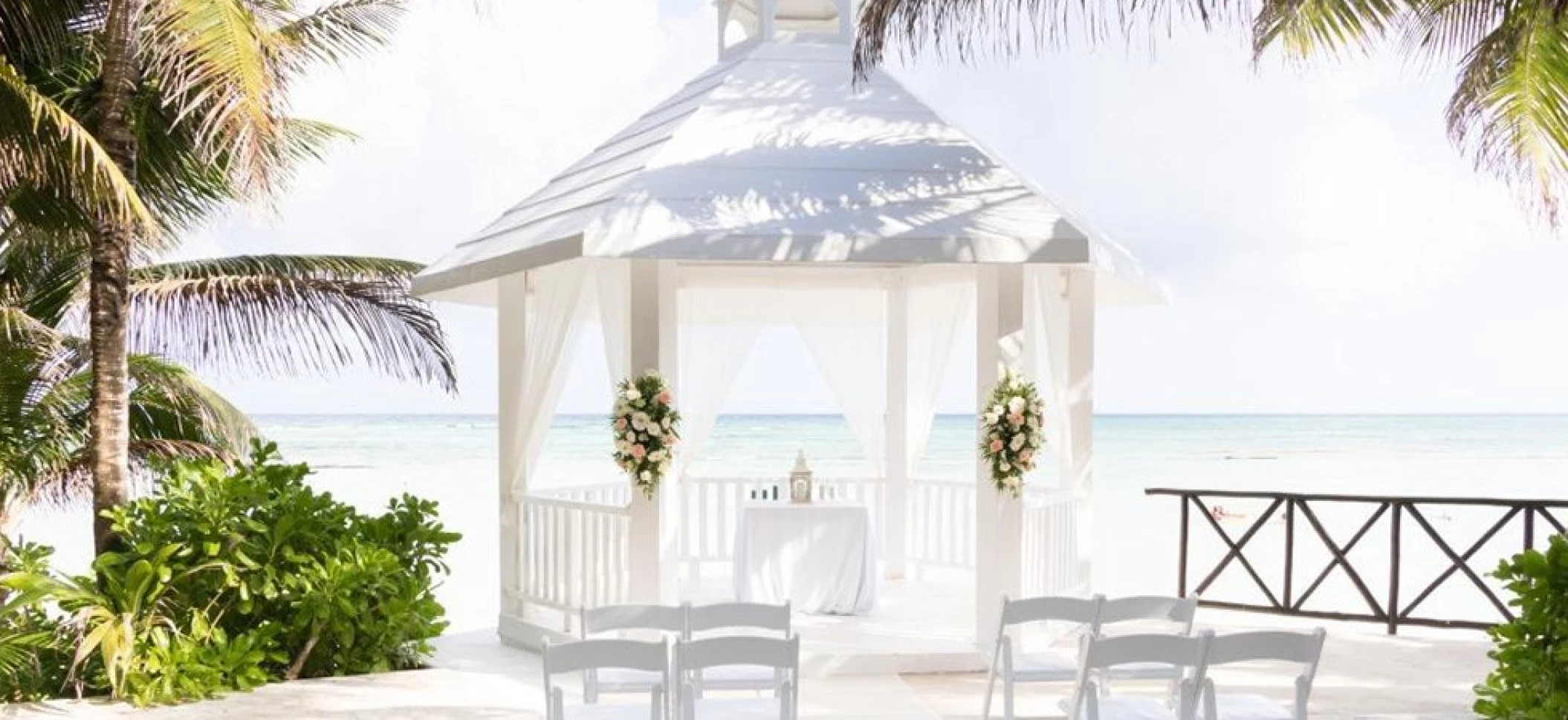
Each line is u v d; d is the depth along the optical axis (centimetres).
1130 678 633
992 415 842
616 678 629
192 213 958
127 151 744
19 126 661
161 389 933
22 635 683
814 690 822
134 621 677
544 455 4066
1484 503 991
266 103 696
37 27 786
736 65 992
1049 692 820
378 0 885
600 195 873
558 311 924
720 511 1172
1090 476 969
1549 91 797
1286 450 4359
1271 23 826
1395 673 868
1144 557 2567
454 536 786
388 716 607
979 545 870
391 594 740
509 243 920
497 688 669
